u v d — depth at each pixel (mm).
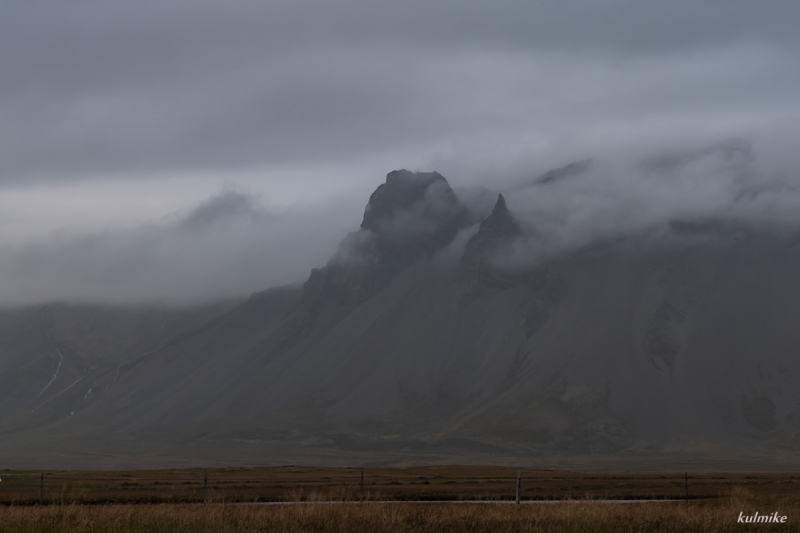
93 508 47656
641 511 44719
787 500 55625
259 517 40219
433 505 50531
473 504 52625
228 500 60750
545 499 65375
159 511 43969
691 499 63219
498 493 71500
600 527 39156
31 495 64562
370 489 75125
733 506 47438
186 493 69250
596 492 72750
